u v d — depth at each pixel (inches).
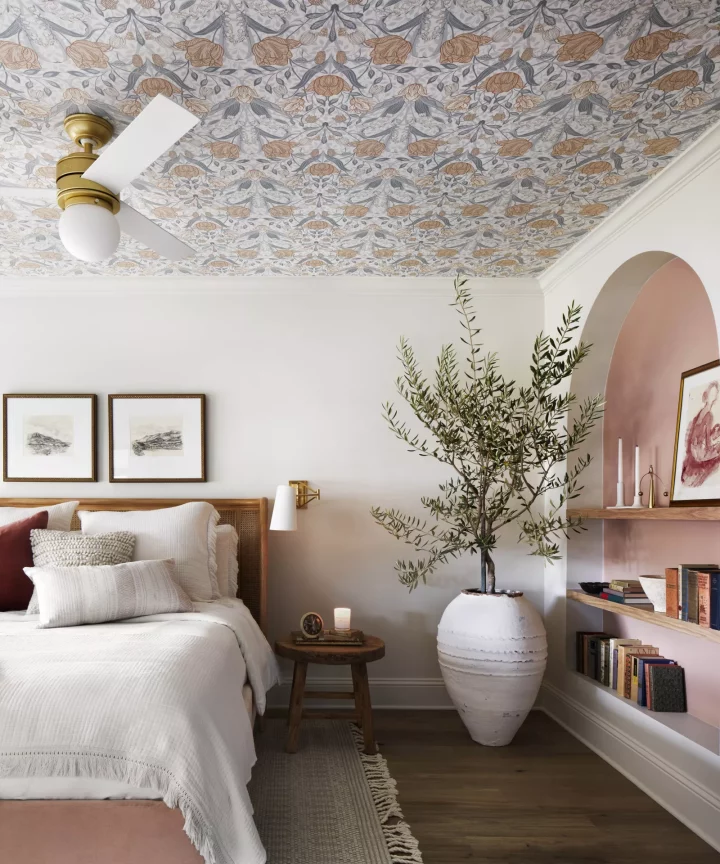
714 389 112.7
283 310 166.4
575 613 151.9
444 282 165.9
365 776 118.3
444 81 83.8
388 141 98.9
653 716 116.0
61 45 75.7
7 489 163.0
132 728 73.5
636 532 139.6
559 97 87.9
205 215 126.3
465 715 135.4
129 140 77.3
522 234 137.2
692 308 122.8
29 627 112.5
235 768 77.8
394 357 166.2
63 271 159.5
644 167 107.8
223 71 81.0
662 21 73.2
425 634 162.4
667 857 92.4
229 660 99.5
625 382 145.8
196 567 138.1
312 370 165.6
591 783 117.1
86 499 158.9
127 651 87.8
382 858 90.7
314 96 86.7
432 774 120.4
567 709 147.9
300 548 162.7
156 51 77.0
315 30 73.8
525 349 166.6
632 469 143.1
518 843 95.8
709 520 115.3
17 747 71.8
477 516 142.0
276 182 112.4
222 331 165.8
